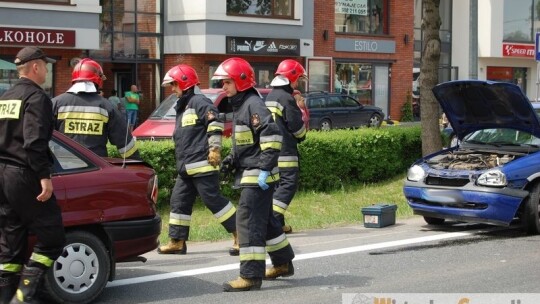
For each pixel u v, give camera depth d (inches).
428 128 581.6
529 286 287.9
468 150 430.0
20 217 238.1
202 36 1024.2
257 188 278.2
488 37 1429.6
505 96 407.5
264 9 1094.4
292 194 377.7
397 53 1316.4
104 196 263.9
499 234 399.5
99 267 262.2
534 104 573.3
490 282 294.2
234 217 348.8
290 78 367.2
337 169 535.5
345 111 1064.2
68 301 255.6
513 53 1461.6
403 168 592.1
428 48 581.3
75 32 906.7
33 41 875.4
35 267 239.0
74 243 257.0
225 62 281.4
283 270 301.0
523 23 1488.7
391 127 610.9
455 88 418.3
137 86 1039.6
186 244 382.3
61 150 262.1
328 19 1214.3
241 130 278.1
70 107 328.2
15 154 233.3
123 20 1013.2
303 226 429.1
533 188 392.2
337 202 502.6
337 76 1243.2
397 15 1312.7
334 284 294.0
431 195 397.4
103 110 330.3
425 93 582.9
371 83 1285.7
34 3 874.1
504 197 380.5
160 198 455.2
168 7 1048.8
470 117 436.8
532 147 419.5
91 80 333.1
